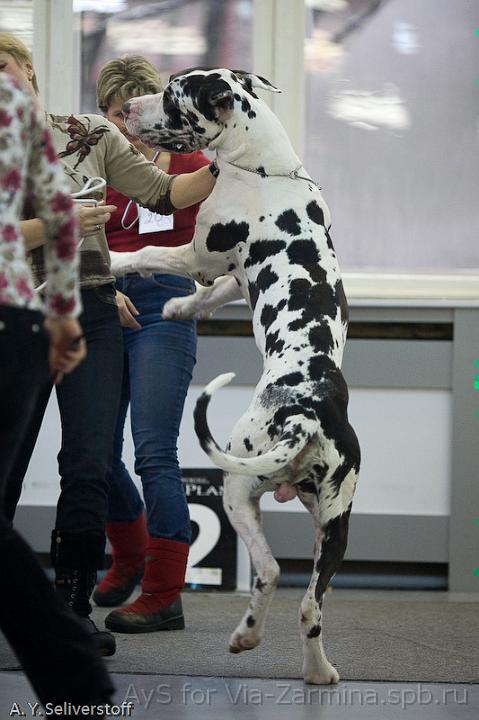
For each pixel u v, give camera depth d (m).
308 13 9.31
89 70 9.41
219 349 8.98
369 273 9.34
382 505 8.98
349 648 6.48
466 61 9.28
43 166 3.88
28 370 3.81
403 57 9.30
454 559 8.89
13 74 5.57
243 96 6.30
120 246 7.24
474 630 7.12
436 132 9.31
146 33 9.38
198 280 6.59
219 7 9.34
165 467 6.92
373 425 8.98
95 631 5.95
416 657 6.25
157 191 6.34
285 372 5.52
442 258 9.34
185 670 5.84
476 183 9.30
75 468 5.84
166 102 6.35
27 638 3.80
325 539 5.43
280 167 6.28
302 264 6.05
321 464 5.36
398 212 9.34
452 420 8.91
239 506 5.47
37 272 5.75
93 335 5.99
